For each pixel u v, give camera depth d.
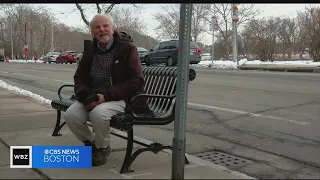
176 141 3.52
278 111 7.79
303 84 12.20
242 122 6.94
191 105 8.80
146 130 6.47
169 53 23.80
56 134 5.41
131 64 4.04
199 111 8.06
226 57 41.94
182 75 3.46
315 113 7.50
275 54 28.45
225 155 5.05
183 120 3.51
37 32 78.62
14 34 75.00
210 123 6.95
